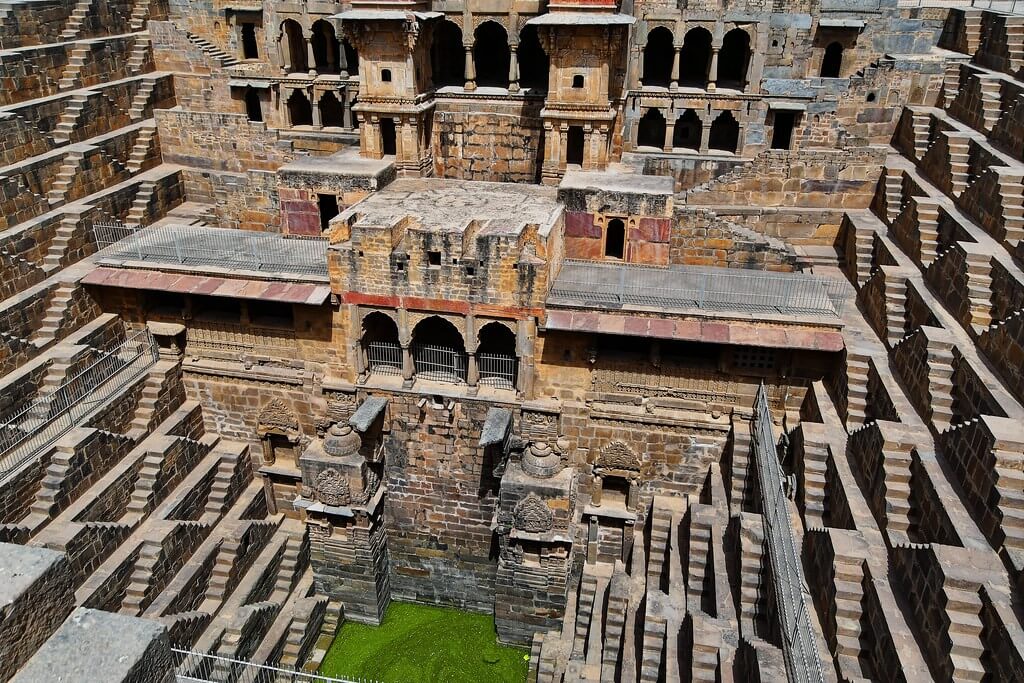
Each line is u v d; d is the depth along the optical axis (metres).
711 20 35.72
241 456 33.31
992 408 20.73
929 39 39.19
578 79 33.00
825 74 40.81
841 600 20.20
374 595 32.22
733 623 23.27
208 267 30.69
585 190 31.61
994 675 16.17
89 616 10.41
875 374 25.88
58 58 37.91
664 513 29.83
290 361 31.86
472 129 37.44
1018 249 24.73
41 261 31.86
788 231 36.75
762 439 25.86
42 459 26.22
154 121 41.03
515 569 29.83
